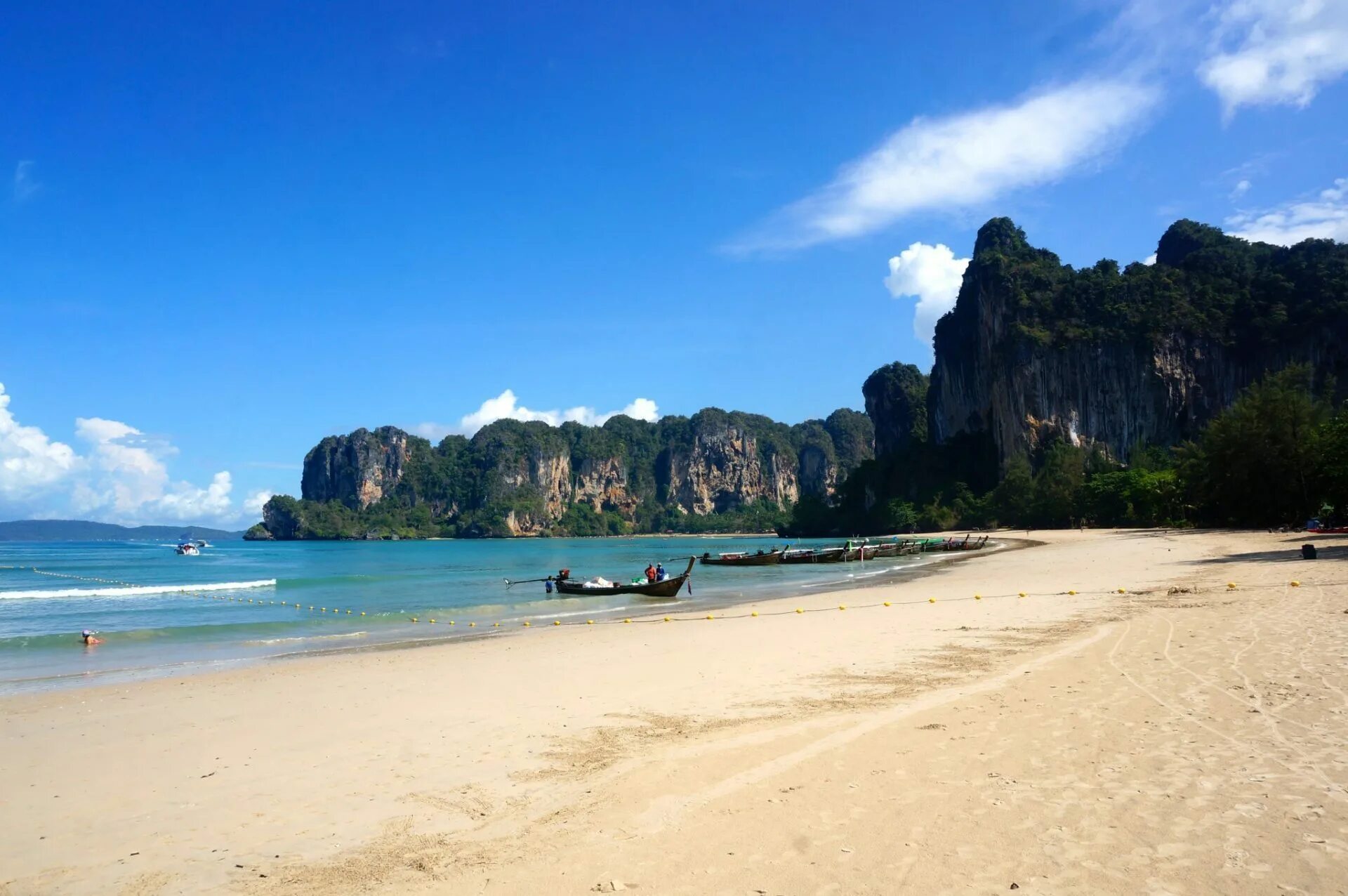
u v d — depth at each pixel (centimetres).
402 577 5612
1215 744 758
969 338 16488
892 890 518
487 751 935
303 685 1415
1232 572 2703
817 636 1762
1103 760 735
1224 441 6362
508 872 595
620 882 562
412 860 631
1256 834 560
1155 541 5462
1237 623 1458
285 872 623
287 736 1048
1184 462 7856
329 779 855
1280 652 1150
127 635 2331
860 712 1002
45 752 1006
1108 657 1232
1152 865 525
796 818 655
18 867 654
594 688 1273
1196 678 1030
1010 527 11850
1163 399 12600
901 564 5228
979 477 14688
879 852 578
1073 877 517
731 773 786
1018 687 1069
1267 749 731
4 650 2070
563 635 2061
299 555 11419
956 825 614
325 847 671
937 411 18225
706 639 1811
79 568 7762
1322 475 5509
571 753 903
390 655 1769
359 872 615
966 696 1044
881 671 1278
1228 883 496
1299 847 536
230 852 671
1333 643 1193
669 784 768
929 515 13100
